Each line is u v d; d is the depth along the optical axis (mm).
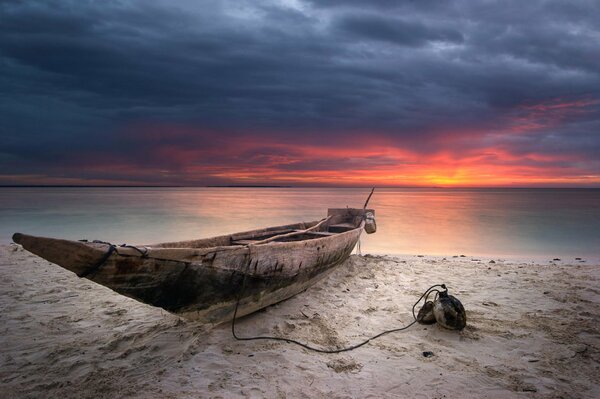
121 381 4074
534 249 15836
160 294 4348
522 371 4359
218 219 29156
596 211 39344
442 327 5484
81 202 56969
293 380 4148
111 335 5273
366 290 7535
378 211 40188
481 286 7957
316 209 41656
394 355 4773
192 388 3957
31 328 5484
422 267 9867
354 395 3877
